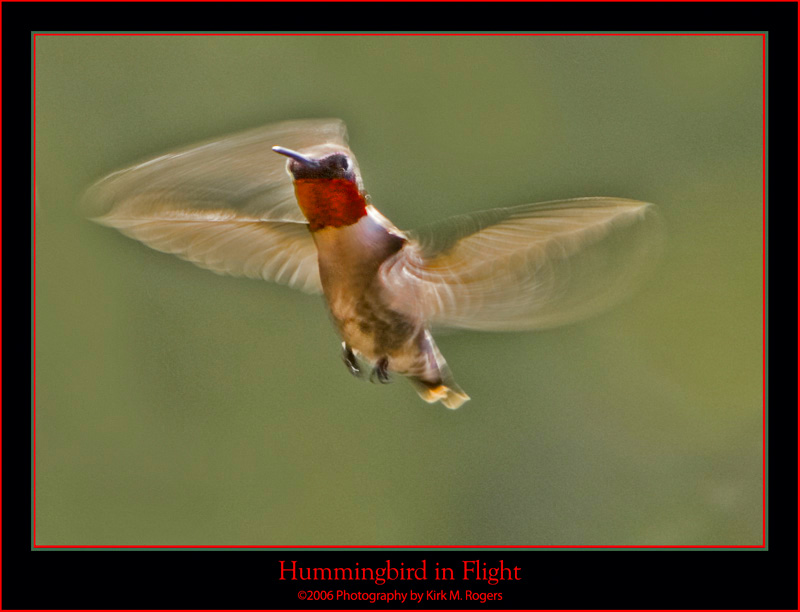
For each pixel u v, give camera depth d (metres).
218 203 2.57
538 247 2.57
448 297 2.57
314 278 2.60
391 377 2.58
